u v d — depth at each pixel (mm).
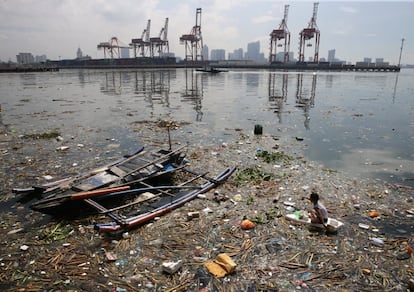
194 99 25938
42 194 7531
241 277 4613
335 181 8219
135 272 4754
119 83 44344
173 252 5238
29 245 5492
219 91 32750
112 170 7727
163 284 4484
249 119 17031
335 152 10891
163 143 12094
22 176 8672
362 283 4488
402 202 7027
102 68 134625
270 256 5098
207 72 85125
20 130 14328
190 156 10445
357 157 10336
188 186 7781
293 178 8438
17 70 86938
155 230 5922
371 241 5496
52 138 12844
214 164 9656
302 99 25938
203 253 5203
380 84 44312
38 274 4746
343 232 5785
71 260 5066
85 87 37812
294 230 5844
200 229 5938
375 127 14930
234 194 7496
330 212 6555
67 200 6195
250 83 44688
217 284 4465
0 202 7164
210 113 18938
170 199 7273
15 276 4707
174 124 15461
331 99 25922
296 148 11383
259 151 10953
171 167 8492
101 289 4410
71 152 10906
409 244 5426
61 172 9016
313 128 14758
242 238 5617
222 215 6457
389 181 8258
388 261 4973
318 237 5621
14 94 29906
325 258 5035
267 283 4477
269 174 8680
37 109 20531
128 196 7363
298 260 4988
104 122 16156
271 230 5855
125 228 5863
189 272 4730
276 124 15703
